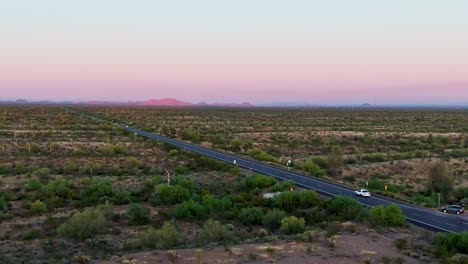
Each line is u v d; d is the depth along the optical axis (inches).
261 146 3831.2
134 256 1155.9
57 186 1966.0
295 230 1439.5
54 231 1444.4
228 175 2458.2
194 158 2965.1
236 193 2039.9
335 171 2655.0
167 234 1321.4
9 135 4372.5
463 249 1208.2
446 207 1774.1
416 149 3671.3
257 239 1322.6
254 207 1684.3
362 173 2706.7
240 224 1566.2
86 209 1665.8
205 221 1577.3
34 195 1920.5
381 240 1301.7
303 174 2539.4
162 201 1850.4
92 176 2416.3
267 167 2760.8
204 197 1796.3
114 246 1307.8
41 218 1600.6
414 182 2532.0
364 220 1533.0
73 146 3641.7
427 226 1526.8
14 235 1408.7
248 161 2987.2
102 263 1107.9
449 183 2279.8
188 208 1642.5
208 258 1128.8
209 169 2632.9
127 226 1528.1
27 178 2324.1
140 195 1961.1
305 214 1652.3
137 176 2418.8
